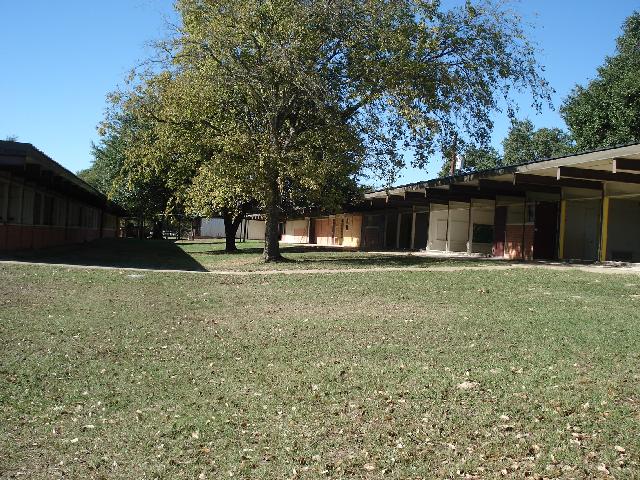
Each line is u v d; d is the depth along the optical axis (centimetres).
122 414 571
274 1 1944
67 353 782
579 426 502
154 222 6006
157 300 1223
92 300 1197
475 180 2180
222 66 2036
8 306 1088
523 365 686
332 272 1730
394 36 1969
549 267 1773
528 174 1912
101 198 3538
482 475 422
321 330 912
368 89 2016
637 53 3244
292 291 1347
